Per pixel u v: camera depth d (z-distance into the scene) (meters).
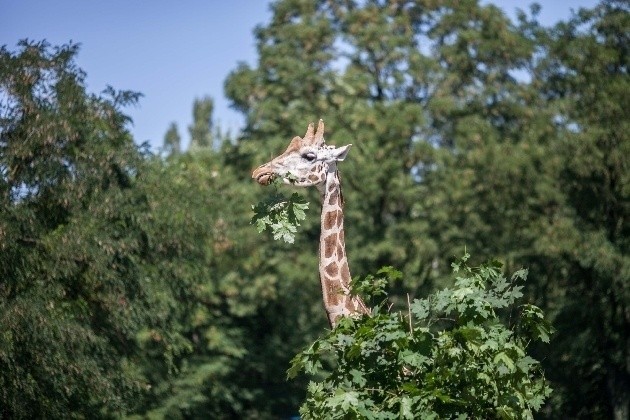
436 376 16.06
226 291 51.91
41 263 31.06
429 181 54.25
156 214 34.34
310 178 20.47
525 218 48.75
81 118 32.19
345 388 16.06
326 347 16.62
